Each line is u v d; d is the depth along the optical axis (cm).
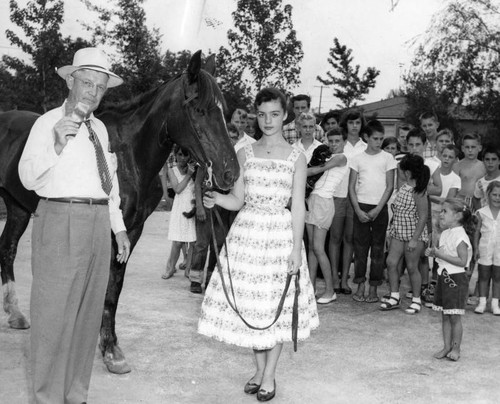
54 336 273
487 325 516
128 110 376
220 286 336
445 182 598
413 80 2577
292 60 1720
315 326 347
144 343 426
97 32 1447
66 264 271
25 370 360
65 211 271
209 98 335
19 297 528
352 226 600
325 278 574
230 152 334
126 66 1399
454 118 2445
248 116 678
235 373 378
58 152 257
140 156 367
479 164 651
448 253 418
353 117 652
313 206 551
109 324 369
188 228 623
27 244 793
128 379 358
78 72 275
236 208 343
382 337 470
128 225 369
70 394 294
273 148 340
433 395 355
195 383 358
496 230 546
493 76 2286
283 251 331
